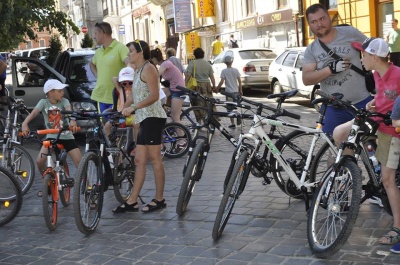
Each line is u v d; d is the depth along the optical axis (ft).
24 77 41.96
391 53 39.40
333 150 19.24
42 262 17.20
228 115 20.27
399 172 16.99
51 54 69.87
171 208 21.95
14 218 21.42
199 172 21.09
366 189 17.66
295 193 21.13
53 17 56.34
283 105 55.21
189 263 16.33
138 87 21.01
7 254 18.06
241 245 17.42
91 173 19.80
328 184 16.15
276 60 59.52
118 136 22.81
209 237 18.34
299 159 20.01
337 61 18.69
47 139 21.83
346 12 69.56
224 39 101.81
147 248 17.79
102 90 28.81
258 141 18.53
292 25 79.82
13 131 25.63
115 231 19.71
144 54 20.92
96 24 28.55
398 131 15.34
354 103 19.79
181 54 113.39
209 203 22.27
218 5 103.71
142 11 147.43
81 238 19.20
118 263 16.71
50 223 19.90
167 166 30.40
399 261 15.35
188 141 32.60
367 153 17.94
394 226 16.63
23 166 25.35
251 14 92.22
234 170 17.78
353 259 15.67
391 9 63.67
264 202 21.77
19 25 53.36
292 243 17.24
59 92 22.61
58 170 20.51
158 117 21.31
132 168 22.94
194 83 41.11
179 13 112.57
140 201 23.27
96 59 29.14
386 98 16.65
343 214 15.76
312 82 19.48
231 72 44.32
